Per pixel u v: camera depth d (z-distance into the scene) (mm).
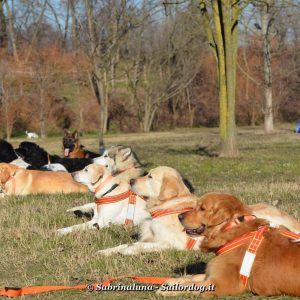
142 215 8406
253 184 13914
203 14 20469
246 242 4879
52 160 15164
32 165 14805
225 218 4961
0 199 11664
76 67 42562
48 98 42469
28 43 50594
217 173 17359
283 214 6680
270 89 37250
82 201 10953
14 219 9250
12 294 5359
